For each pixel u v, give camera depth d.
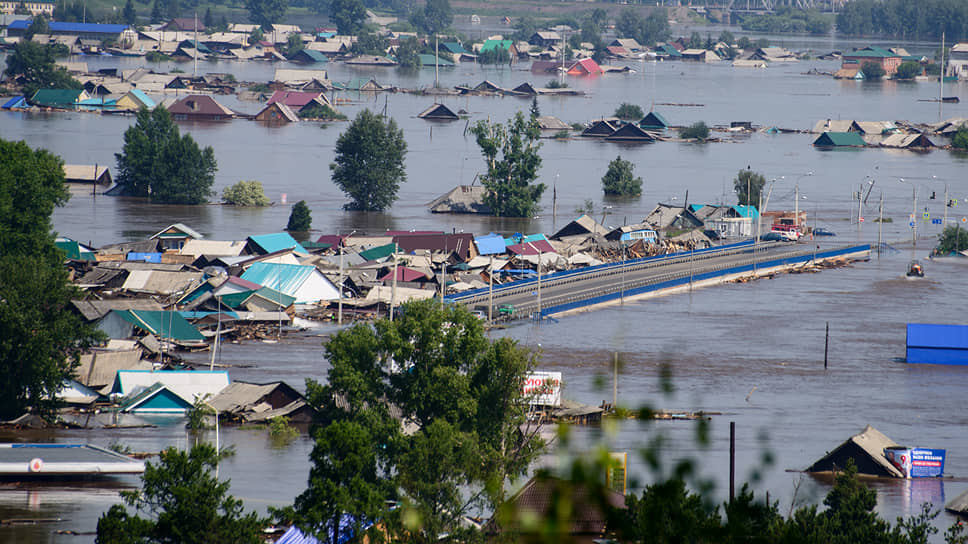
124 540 139.38
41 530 174.38
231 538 142.50
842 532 149.88
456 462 155.25
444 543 143.75
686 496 78.81
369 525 146.50
